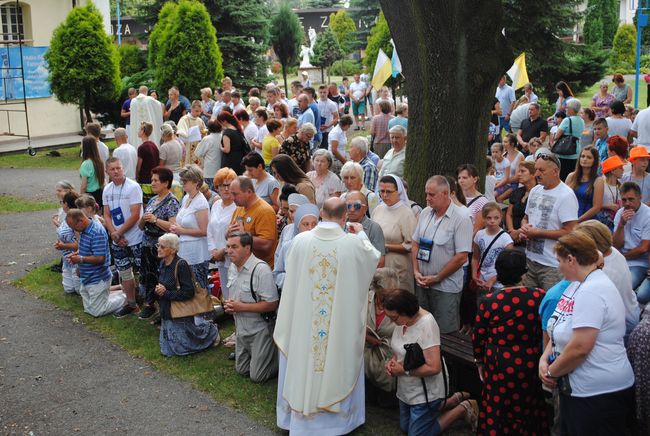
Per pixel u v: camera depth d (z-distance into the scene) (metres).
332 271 5.48
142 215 8.49
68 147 21.95
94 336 7.83
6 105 21.84
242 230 6.71
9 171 17.94
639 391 4.78
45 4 22.77
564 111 13.64
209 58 20.81
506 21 22.22
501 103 17.28
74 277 9.02
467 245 6.39
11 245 11.43
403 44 7.74
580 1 22.97
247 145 11.06
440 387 5.51
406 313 5.40
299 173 7.50
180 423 5.88
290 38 33.38
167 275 7.18
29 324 8.17
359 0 36.59
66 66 19.81
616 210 7.54
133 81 22.77
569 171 11.12
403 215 6.86
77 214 8.20
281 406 5.71
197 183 7.91
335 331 5.46
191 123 14.00
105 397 6.38
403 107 12.98
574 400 4.54
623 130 11.47
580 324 4.40
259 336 6.53
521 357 5.02
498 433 5.10
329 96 20.67
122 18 46.72
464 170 7.30
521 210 7.73
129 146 11.02
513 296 5.04
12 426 5.89
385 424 5.84
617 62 36.78
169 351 7.21
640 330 4.80
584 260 4.48
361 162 9.09
